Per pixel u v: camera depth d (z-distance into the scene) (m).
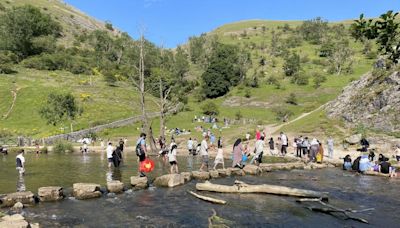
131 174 21.58
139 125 65.56
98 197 15.36
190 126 63.50
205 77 100.19
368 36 6.10
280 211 13.16
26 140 49.75
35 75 98.12
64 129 61.06
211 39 162.25
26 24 120.00
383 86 42.50
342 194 16.41
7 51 111.44
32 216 12.45
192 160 30.30
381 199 15.39
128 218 12.20
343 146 36.03
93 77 104.75
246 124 64.31
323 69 113.44
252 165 22.88
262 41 164.88
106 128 61.84
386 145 33.44
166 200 14.81
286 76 109.38
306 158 30.48
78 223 11.65
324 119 46.88
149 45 108.56
